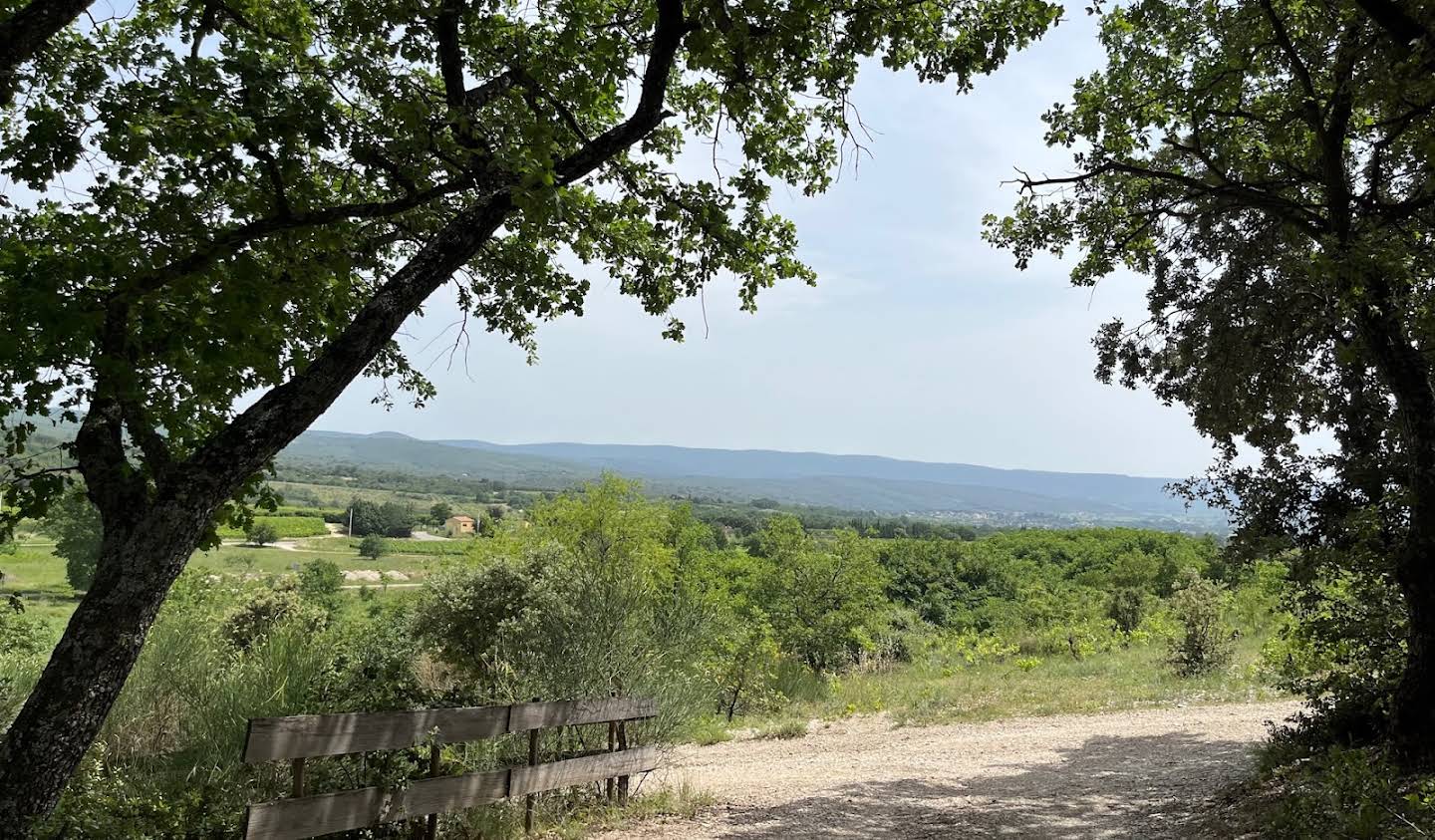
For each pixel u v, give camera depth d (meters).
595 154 6.14
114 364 4.55
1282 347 8.73
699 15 6.00
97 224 5.22
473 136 5.70
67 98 5.23
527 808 6.62
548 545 13.62
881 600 24.81
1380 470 7.74
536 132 5.27
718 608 11.19
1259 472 8.68
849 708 15.75
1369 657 7.57
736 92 6.56
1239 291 8.91
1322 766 6.20
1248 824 5.93
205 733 7.57
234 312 5.06
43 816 4.21
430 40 6.61
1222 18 8.09
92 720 4.33
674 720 9.43
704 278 8.45
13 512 4.98
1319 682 8.23
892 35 6.66
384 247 7.35
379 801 5.36
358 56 5.68
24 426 5.00
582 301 8.77
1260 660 15.88
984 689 16.80
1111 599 28.67
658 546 26.25
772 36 6.08
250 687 8.26
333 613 17.86
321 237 5.93
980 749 11.17
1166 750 10.08
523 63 6.81
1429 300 6.51
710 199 7.71
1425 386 6.95
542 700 7.88
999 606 41.34
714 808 7.54
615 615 8.82
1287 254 8.05
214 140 4.90
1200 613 16.80
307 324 6.70
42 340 4.40
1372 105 6.84
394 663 7.42
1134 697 14.82
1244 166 8.65
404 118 5.59
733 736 13.80
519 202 5.02
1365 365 8.24
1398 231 7.11
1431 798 4.61
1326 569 7.62
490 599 11.72
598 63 6.90
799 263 8.27
